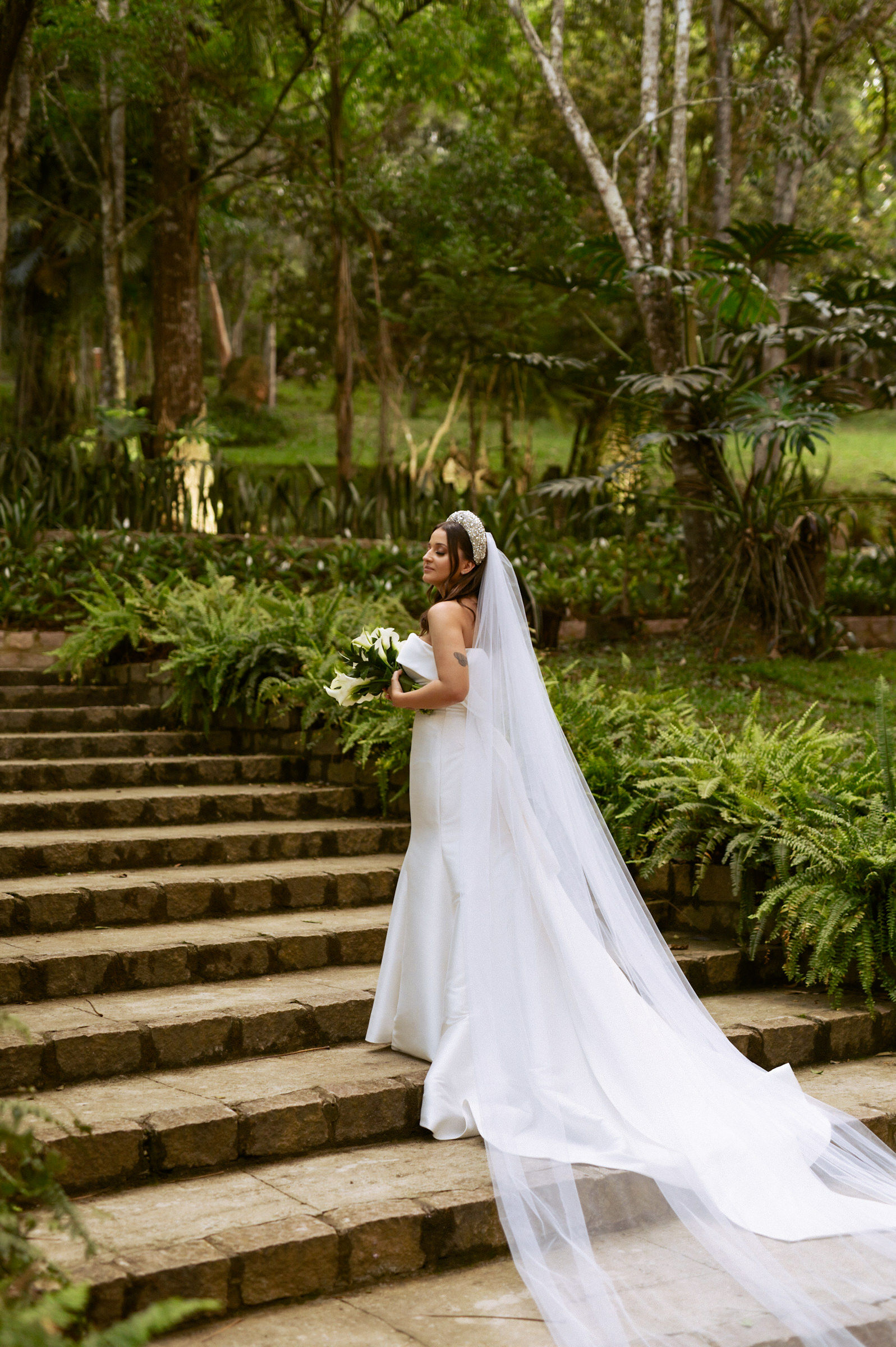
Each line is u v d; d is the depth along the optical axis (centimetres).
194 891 456
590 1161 310
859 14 1413
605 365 1264
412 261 1889
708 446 977
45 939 412
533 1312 256
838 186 1989
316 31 1445
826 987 472
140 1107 305
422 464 2197
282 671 645
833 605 1036
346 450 1470
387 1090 326
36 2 968
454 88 1788
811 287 976
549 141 1945
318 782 624
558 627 947
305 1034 370
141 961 394
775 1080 360
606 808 509
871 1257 284
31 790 564
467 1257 282
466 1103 328
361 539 1149
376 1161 309
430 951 354
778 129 1095
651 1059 335
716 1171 310
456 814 357
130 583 920
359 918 467
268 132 1454
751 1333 246
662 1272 277
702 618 984
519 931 343
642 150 1005
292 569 1023
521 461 1769
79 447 1249
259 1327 244
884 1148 342
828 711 788
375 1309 256
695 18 1611
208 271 2462
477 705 358
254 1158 304
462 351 1723
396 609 768
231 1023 356
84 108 1445
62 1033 329
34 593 927
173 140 1365
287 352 3138
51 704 718
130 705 719
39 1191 218
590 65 1922
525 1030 334
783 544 948
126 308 2062
